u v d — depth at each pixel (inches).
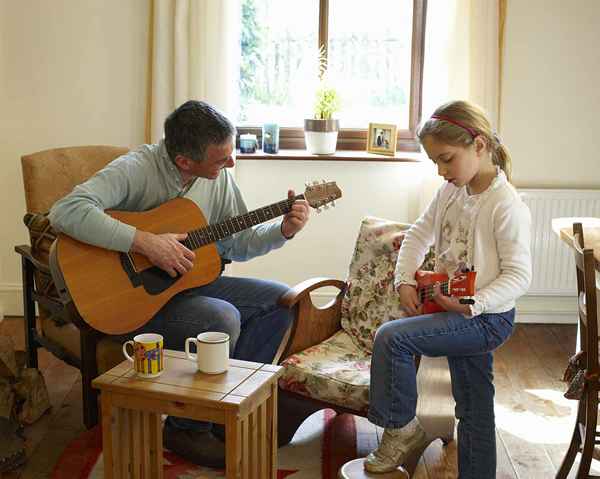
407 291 96.4
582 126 164.7
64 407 125.6
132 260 107.0
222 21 153.0
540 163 165.9
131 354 111.3
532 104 163.6
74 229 104.2
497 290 88.6
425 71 157.8
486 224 90.3
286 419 111.1
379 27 166.7
